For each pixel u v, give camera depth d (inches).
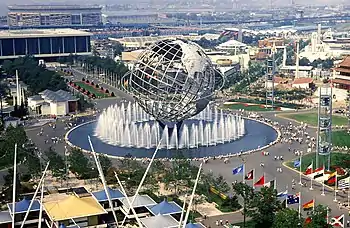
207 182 7071.9
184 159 7795.3
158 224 5615.2
